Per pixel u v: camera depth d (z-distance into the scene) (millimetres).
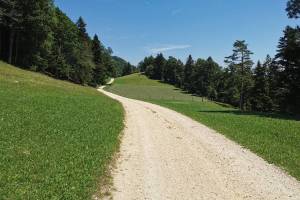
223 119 37750
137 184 14656
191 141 24344
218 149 22047
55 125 24031
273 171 17531
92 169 15484
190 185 14930
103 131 24281
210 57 164250
